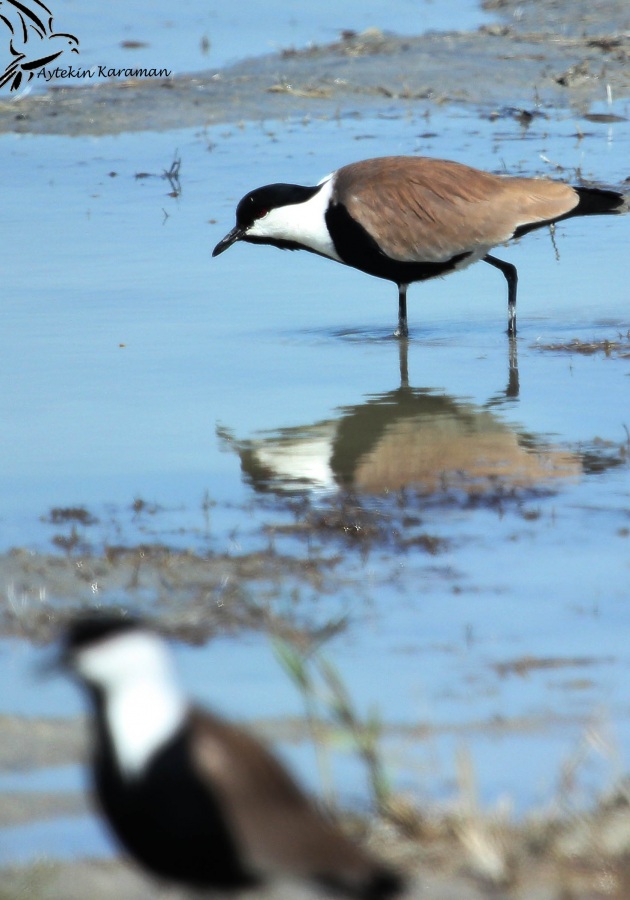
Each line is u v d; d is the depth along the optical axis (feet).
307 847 17.52
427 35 100.37
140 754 17.52
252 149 78.28
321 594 32.40
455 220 53.21
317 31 104.73
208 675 28.63
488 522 36.70
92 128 83.30
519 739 26.00
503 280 61.36
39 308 56.08
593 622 30.89
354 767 25.25
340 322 56.03
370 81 90.74
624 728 26.35
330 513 37.17
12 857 22.04
